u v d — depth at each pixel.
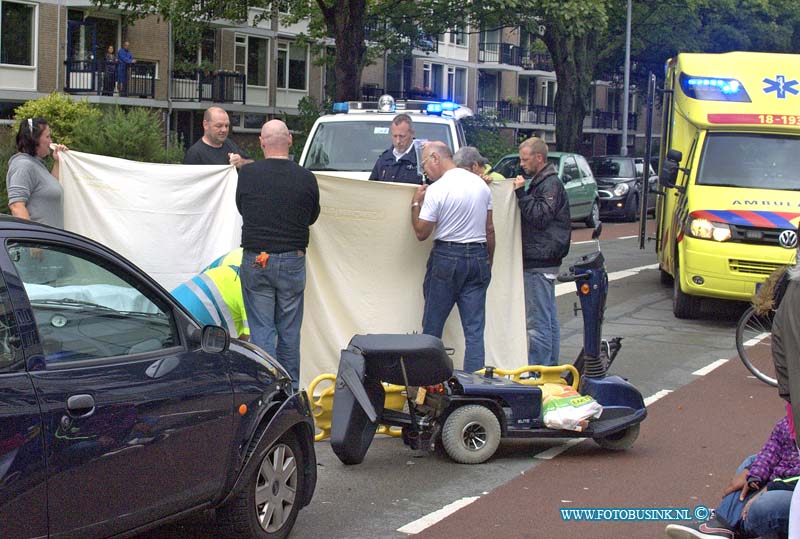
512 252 8.33
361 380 6.16
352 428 6.25
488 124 36.00
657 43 45.44
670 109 15.72
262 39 42.22
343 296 7.81
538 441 7.35
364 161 12.67
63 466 3.97
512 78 60.62
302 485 5.41
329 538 5.36
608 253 20.67
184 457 4.57
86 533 4.09
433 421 6.70
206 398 4.70
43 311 4.12
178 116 40.06
